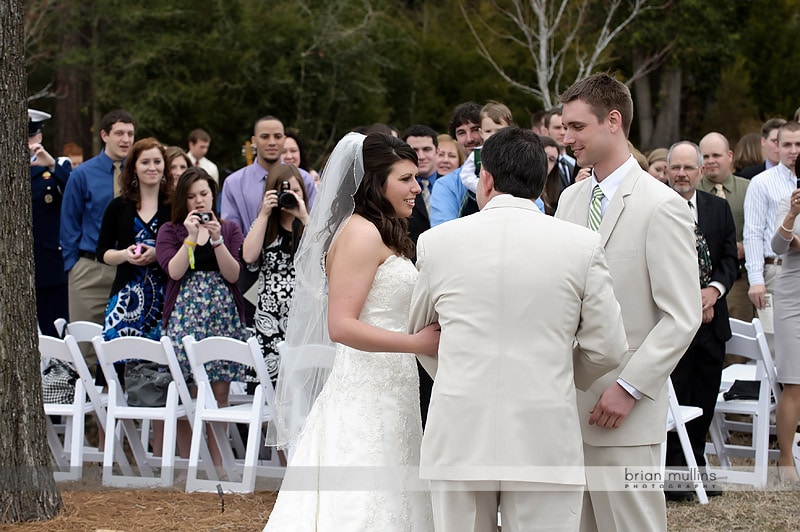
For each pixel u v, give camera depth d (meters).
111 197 7.50
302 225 6.18
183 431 6.50
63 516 5.17
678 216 3.75
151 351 5.92
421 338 3.73
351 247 4.01
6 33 4.93
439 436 3.46
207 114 16.95
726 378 6.62
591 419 3.76
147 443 6.91
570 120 3.90
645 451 3.77
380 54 18.56
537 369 3.37
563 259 3.42
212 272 6.30
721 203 6.08
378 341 3.82
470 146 6.89
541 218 3.51
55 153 18.94
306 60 17.20
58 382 6.46
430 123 18.91
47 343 6.12
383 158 4.11
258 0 17.83
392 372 4.17
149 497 5.62
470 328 3.43
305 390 4.59
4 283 4.98
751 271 6.73
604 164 3.94
